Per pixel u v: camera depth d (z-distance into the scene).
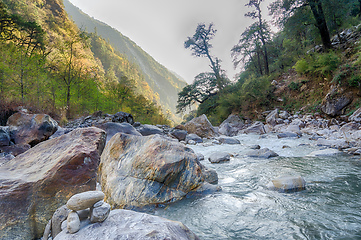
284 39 26.75
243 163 6.13
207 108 32.00
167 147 3.92
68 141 4.01
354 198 3.15
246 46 26.45
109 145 4.39
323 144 8.16
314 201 3.11
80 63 19.28
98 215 1.92
